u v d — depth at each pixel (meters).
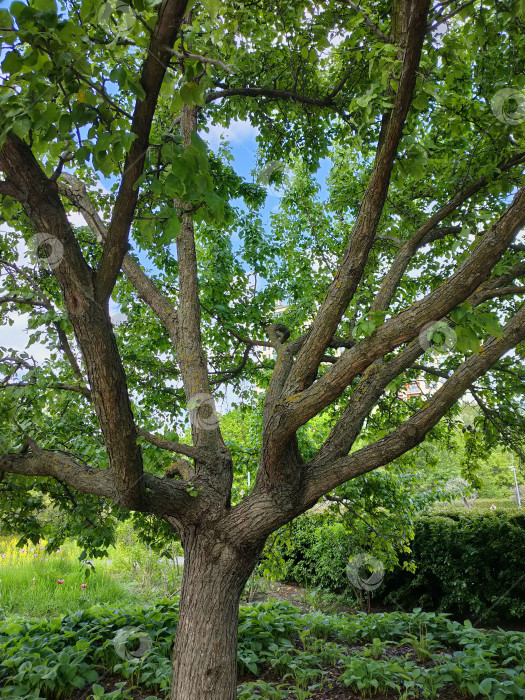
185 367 3.54
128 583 9.52
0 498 3.66
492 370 5.14
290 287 6.08
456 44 2.80
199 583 2.80
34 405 3.25
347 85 4.03
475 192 3.61
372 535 5.43
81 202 3.91
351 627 5.45
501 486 17.25
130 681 4.22
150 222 1.81
